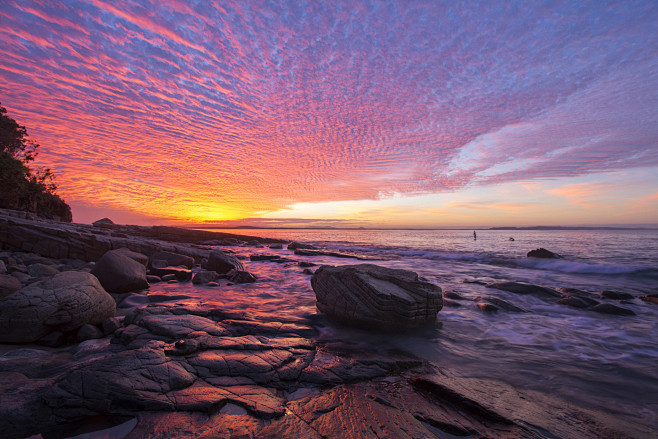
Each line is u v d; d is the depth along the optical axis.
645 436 3.40
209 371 4.29
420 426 3.44
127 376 3.74
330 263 23.41
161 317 6.49
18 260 12.25
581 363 5.54
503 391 4.37
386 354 5.81
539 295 11.51
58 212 52.06
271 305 9.59
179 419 3.25
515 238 73.88
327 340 6.52
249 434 3.09
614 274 17.92
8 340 5.18
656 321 8.36
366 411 3.67
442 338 6.89
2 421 2.97
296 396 4.05
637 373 5.12
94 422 3.19
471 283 14.35
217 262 16.08
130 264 10.59
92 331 5.80
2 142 42.06
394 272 8.86
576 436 3.38
